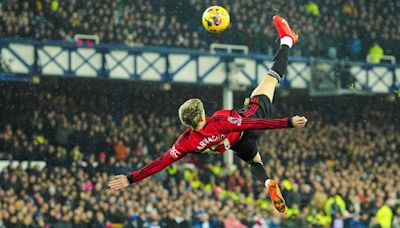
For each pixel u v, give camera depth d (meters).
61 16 24.44
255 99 8.64
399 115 28.58
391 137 28.22
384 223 21.80
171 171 21.67
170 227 19.56
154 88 26.14
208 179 22.02
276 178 22.91
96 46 24.50
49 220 18.70
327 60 27.31
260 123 7.90
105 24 24.95
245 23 26.89
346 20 28.52
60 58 24.09
